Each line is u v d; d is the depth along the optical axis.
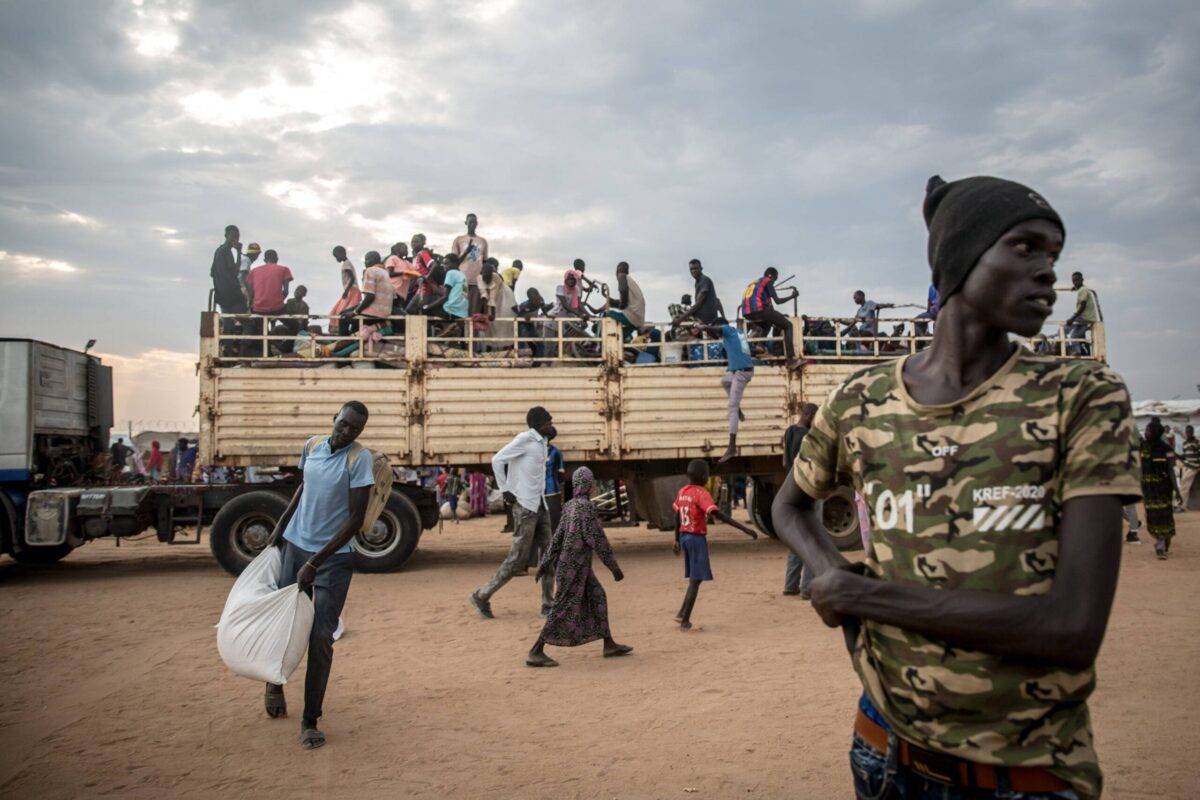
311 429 12.09
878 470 1.95
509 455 8.98
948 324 1.91
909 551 1.86
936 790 1.85
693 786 4.36
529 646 7.61
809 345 13.89
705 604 9.45
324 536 5.45
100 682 6.61
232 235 12.84
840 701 5.73
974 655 1.76
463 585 11.16
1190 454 21.50
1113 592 1.62
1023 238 1.80
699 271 13.69
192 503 12.24
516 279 14.43
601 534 7.06
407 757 4.87
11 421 12.02
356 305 12.80
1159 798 4.06
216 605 9.98
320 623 5.26
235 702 6.04
